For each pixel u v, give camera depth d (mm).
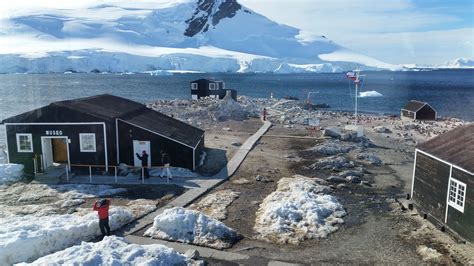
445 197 20547
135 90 134375
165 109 59906
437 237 19734
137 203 23578
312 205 22719
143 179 27828
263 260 17172
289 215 21578
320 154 37969
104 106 33219
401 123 62812
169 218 19422
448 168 20297
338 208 23250
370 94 129750
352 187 28141
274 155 37250
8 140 29578
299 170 32375
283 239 19219
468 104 104875
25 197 24547
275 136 46688
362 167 33500
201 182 27891
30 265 13867
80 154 29859
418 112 66938
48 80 188000
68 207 23000
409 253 18047
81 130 29562
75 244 17984
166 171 29000
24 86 149625
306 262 17109
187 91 130750
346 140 44938
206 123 53938
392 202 25094
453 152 20781
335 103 104062
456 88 167500
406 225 21328
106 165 29891
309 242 19125
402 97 123812
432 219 21609
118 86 153125
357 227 21031
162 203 23812
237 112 60875
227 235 19281
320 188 26812
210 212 22609
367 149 41531
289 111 72438
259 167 32812
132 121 30656
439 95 132375
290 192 25703
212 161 34031
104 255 14891
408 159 37469
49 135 29469
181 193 25641
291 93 134000
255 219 21797
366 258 17578
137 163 30391
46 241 17188
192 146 30562
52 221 19078
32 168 29562
